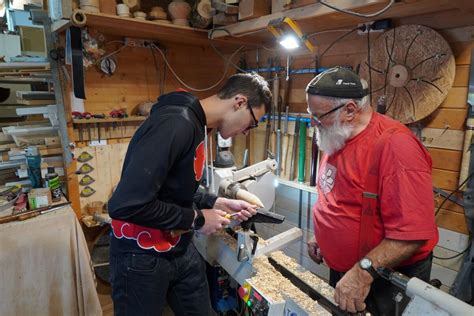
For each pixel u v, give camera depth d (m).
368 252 1.12
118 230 1.24
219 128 1.24
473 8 1.29
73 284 1.93
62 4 1.71
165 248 1.25
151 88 2.56
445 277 1.63
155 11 2.07
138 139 1.03
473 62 1.42
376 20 1.68
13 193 2.09
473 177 1.46
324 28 1.87
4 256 1.72
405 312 0.81
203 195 1.46
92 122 2.25
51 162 2.23
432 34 1.49
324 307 1.12
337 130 1.16
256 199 1.48
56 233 1.85
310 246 1.50
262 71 2.49
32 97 2.11
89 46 2.03
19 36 2.66
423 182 1.02
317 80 1.17
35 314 1.84
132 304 1.24
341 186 1.20
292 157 2.24
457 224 1.56
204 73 2.82
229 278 1.93
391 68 1.62
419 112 1.56
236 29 1.92
